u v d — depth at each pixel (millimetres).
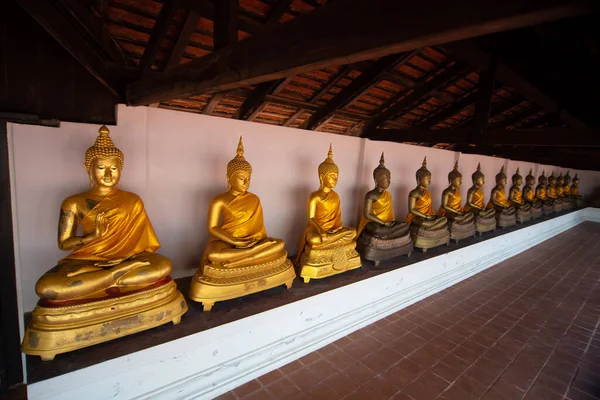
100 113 2826
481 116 4055
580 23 1684
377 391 2939
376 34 1142
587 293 5484
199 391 2730
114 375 2295
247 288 3088
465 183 7645
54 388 2086
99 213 2500
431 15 993
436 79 4836
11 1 2158
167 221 3406
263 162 4043
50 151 2682
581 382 3197
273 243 3301
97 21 2629
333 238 3812
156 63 3414
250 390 2896
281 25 1489
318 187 4684
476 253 6086
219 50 1872
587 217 12789
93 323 2268
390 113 5391
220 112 4895
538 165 10703
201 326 2699
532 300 5102
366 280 3938
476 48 3703
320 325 3553
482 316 4480
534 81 3988
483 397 2932
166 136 3279
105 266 2426
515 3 821
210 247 3080
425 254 5066
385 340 3764
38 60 2383
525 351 3678
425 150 6344
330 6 1278
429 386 3033
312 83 4418
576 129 3582
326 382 3027
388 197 4633
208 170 3596
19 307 2246
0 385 2141
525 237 8031
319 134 4586
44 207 2717
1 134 2127
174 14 2713
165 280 2664
